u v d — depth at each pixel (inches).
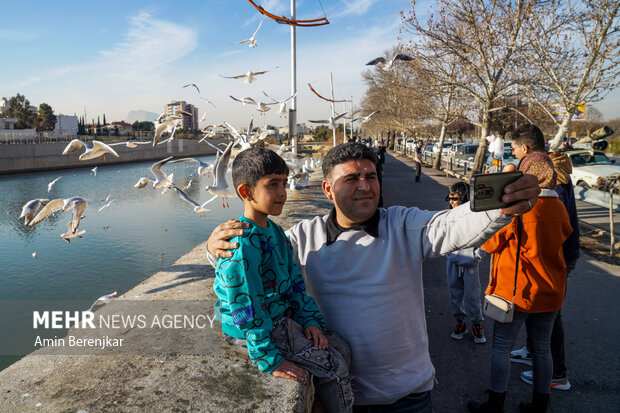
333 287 66.7
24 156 1390.3
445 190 570.3
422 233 63.9
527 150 105.3
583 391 119.0
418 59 552.1
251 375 69.7
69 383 68.0
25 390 66.0
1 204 769.6
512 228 93.7
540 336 100.7
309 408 69.8
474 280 144.6
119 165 1784.0
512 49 447.5
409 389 64.3
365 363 64.7
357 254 65.6
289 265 65.8
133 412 59.9
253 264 56.1
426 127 1195.3
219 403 61.8
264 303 59.1
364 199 63.2
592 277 212.5
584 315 168.7
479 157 596.4
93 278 324.8
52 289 305.7
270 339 57.4
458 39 502.9
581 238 286.5
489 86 557.9
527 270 94.1
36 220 144.0
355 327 64.9
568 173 124.3
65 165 1551.4
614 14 313.3
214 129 201.5
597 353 139.0
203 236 421.1
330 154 66.1
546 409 104.0
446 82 546.9
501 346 102.5
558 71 401.1
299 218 233.9
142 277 327.3
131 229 464.4
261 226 61.3
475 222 54.3
